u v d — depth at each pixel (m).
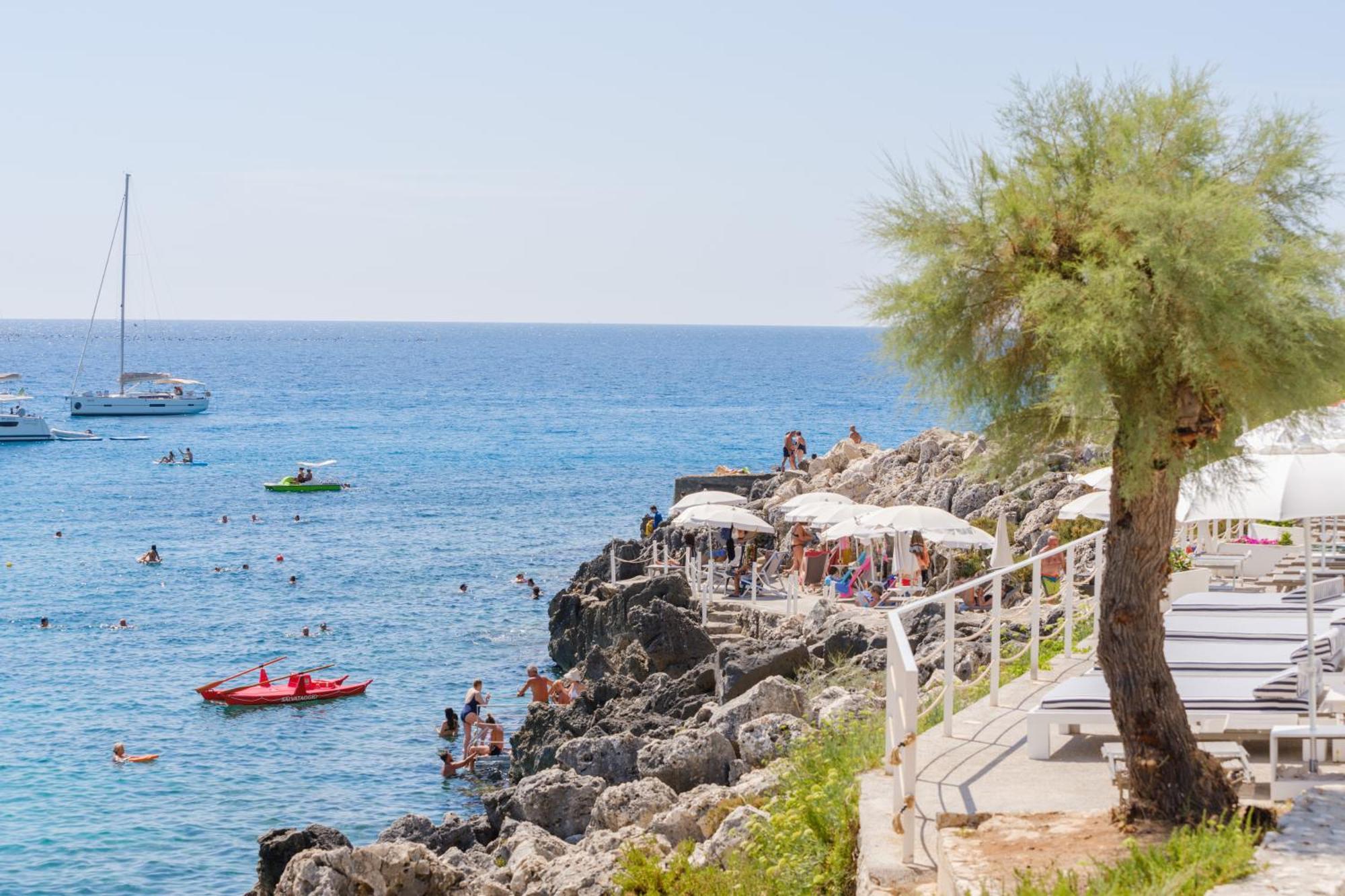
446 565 71.81
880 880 10.14
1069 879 8.72
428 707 43.66
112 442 146.62
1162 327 9.45
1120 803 10.47
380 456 131.25
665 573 45.34
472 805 33.75
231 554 75.94
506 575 68.75
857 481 51.91
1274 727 11.32
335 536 82.50
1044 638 19.94
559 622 47.78
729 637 38.25
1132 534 10.26
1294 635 14.72
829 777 13.45
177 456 131.00
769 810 15.13
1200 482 10.14
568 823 23.39
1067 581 18.00
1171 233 9.40
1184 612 16.41
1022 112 10.51
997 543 28.28
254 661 50.59
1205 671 13.50
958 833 10.48
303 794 34.78
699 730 21.81
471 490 104.94
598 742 25.25
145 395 186.62
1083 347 9.41
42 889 28.50
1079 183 10.27
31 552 76.88
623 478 112.88
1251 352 9.50
